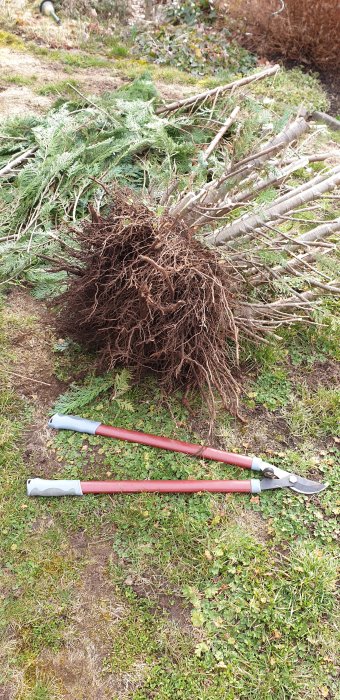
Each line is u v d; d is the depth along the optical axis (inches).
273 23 133.4
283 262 58.5
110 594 45.1
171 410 56.2
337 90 129.1
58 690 40.5
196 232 59.6
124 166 82.5
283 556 47.6
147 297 50.3
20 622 43.3
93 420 56.5
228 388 58.4
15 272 69.1
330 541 48.8
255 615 44.1
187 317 53.1
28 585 45.3
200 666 41.8
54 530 48.4
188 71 128.2
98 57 127.4
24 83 111.7
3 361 61.1
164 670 41.6
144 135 85.0
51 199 75.1
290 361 63.5
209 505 50.3
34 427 55.7
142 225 53.7
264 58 134.3
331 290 62.2
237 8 140.0
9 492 50.5
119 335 55.9
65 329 60.4
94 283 55.9
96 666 41.6
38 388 59.0
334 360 64.3
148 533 48.4
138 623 43.6
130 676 41.2
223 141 90.9
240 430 56.7
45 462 53.1
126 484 50.9
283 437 56.5
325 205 83.5
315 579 45.9
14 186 82.0
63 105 90.6
